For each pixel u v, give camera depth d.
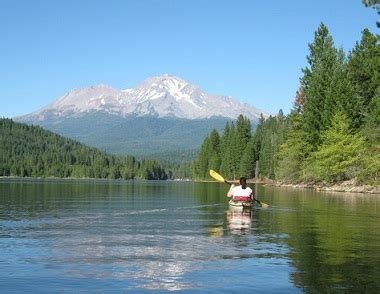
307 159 82.38
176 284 8.82
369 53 73.12
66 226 17.44
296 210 26.20
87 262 10.67
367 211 25.80
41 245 12.93
